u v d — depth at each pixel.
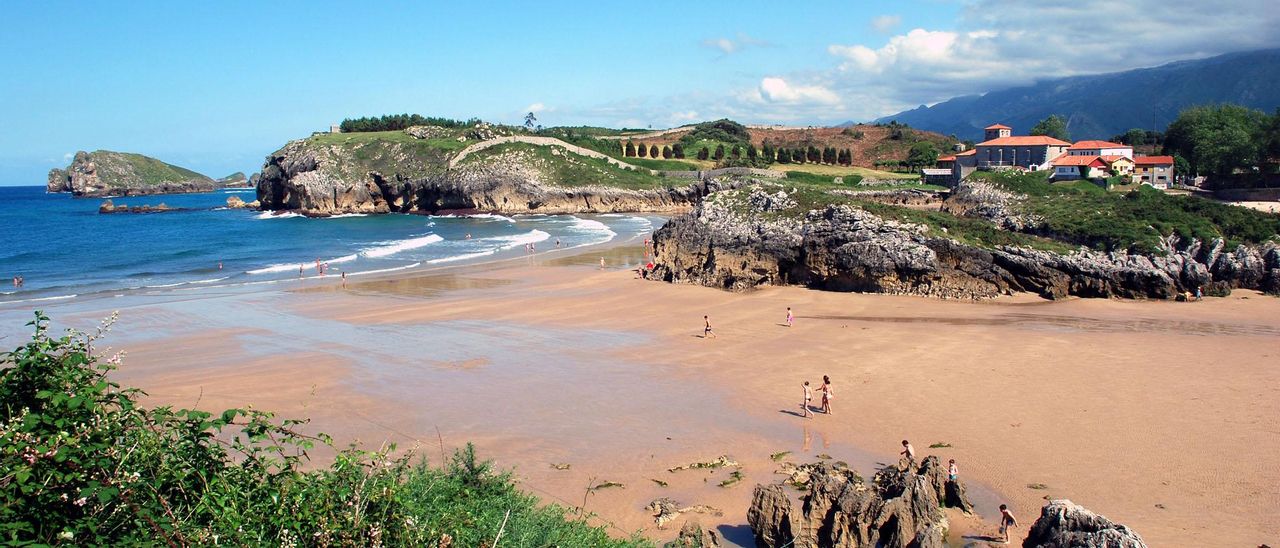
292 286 61.47
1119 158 106.56
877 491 21.47
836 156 178.38
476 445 27.02
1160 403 30.38
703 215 65.56
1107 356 37.12
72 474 8.67
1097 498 22.78
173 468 9.84
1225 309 48.94
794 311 49.91
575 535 14.58
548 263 74.44
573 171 152.00
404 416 29.92
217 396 31.97
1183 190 98.25
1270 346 38.44
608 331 44.59
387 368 36.72
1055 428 28.20
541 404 31.50
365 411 30.42
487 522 13.29
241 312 50.62
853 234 56.91
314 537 9.95
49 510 8.55
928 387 33.12
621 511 22.27
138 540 8.88
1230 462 24.86
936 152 174.38
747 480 24.41
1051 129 164.38
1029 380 33.69
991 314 48.22
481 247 89.19
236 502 9.95
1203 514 21.59
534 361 38.00
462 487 15.38
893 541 19.22
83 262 78.56
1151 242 57.62
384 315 49.38
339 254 83.81
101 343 41.59
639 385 34.09
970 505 22.33
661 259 64.56
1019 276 54.81
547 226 118.31
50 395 9.23
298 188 153.75
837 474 23.09
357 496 10.41
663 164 170.12
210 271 71.38
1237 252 56.25
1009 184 84.25
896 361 37.06
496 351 39.97
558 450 26.72
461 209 148.25
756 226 61.84
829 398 30.30
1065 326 44.28
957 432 28.14
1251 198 91.50
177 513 9.46
